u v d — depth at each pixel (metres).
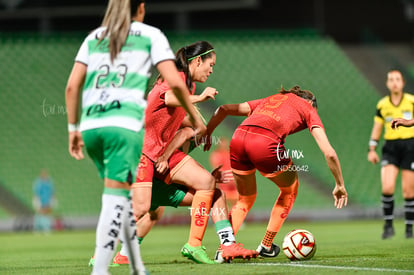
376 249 26.16
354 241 33.62
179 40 89.62
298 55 94.00
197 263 19.84
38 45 90.19
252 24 97.62
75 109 13.88
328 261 19.67
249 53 93.12
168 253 28.98
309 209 70.00
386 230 34.72
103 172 13.92
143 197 19.45
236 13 96.62
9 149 79.31
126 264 20.83
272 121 19.84
